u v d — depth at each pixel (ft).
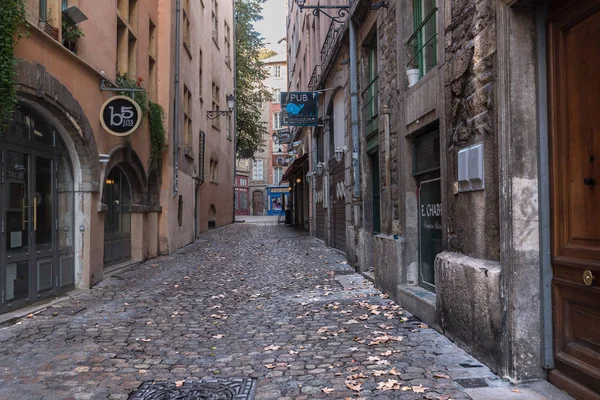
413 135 22.98
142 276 35.01
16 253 23.13
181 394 13.04
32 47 22.70
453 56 17.07
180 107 55.93
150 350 17.26
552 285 12.78
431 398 12.17
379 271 27.45
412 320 20.31
